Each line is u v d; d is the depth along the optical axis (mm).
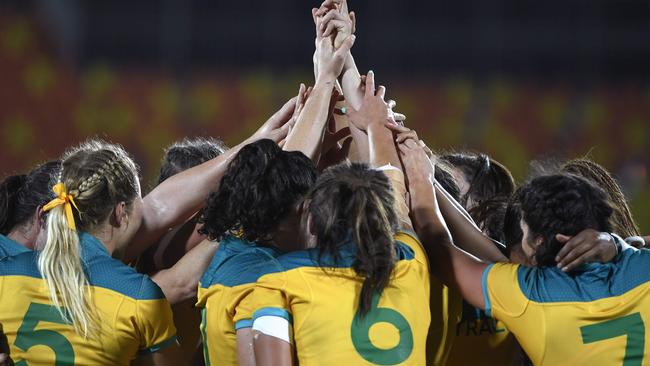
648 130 52188
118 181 9500
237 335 8641
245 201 9039
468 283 9125
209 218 9258
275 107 51312
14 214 10016
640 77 52875
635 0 52156
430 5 52406
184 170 11914
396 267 8695
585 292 8703
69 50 51375
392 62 52375
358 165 8867
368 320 8430
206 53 52281
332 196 8531
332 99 11523
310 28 52750
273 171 9055
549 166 15281
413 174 10039
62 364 8930
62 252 9016
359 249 8469
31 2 52062
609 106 52656
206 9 52219
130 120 50219
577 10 52688
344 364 8281
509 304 8844
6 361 8922
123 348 9062
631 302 8609
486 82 52875
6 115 49188
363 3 52000
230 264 9102
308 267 8586
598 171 11867
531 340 8750
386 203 8664
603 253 8828
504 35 52906
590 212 9039
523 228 9312
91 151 9633
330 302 8438
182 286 10273
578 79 53125
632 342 8562
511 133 52125
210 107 51000
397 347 8422
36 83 50156
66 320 8953
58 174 9930
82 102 50188
